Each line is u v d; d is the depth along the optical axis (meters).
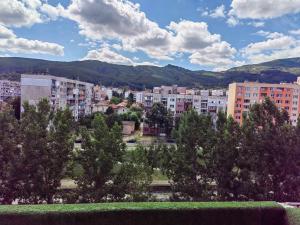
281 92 79.81
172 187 24.67
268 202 16.23
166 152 25.16
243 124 24.91
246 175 23.73
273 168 24.20
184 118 26.22
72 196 22.05
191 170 24.22
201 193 23.94
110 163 22.42
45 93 70.88
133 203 15.48
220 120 25.81
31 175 21.72
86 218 14.41
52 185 22.17
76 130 26.92
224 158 23.91
